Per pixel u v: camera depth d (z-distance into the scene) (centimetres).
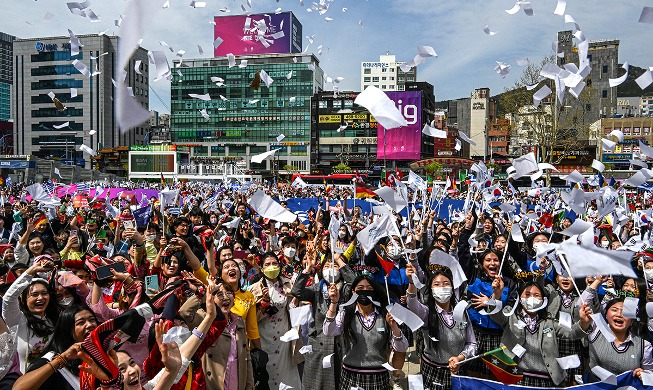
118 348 320
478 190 1019
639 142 560
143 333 338
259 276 583
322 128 8856
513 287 536
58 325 327
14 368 352
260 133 8912
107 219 1165
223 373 413
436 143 7394
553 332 455
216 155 8819
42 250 664
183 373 326
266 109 8856
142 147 6419
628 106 6588
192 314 375
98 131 7425
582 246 339
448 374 471
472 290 534
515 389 430
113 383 285
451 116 9762
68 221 1006
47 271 422
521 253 620
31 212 978
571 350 459
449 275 473
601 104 5262
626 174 2519
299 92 8800
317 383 502
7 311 381
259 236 994
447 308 485
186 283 389
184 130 8881
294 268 666
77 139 7450
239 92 8694
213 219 1083
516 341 459
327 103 8825
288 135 8838
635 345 434
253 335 493
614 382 410
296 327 518
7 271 511
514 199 1366
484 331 507
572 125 3566
